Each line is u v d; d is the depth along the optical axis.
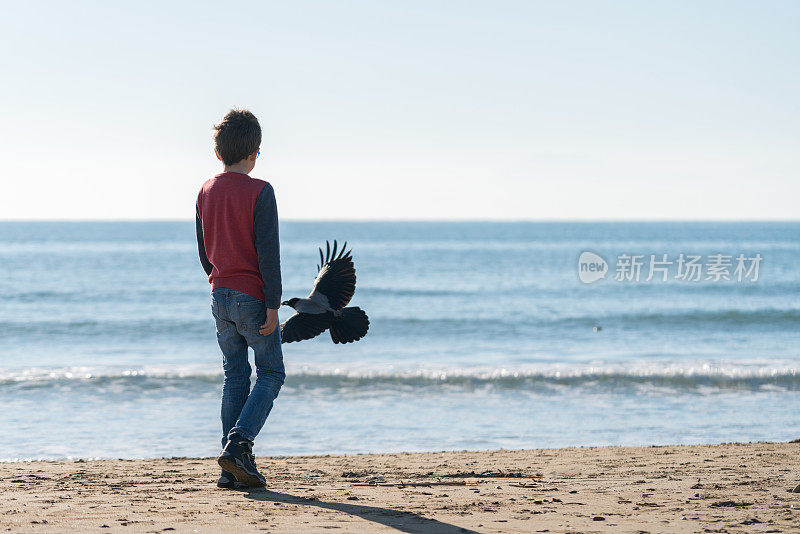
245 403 5.42
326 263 5.79
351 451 11.90
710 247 133.50
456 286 57.78
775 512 4.97
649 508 5.20
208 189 5.24
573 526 4.51
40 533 4.17
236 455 5.40
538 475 7.46
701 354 25.50
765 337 30.75
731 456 8.84
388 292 53.00
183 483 6.92
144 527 4.33
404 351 26.44
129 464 9.11
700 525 4.55
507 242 171.12
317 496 5.61
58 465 9.00
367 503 5.29
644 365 21.80
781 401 16.52
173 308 41.28
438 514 4.86
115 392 17.66
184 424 14.19
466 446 12.25
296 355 25.16
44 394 17.39
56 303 43.97
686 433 13.19
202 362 23.58
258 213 5.11
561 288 55.94
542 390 18.12
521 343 28.95
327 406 16.00
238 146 5.27
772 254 103.31
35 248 133.88
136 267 76.38
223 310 5.26
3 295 48.34
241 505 5.11
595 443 12.41
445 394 17.53
